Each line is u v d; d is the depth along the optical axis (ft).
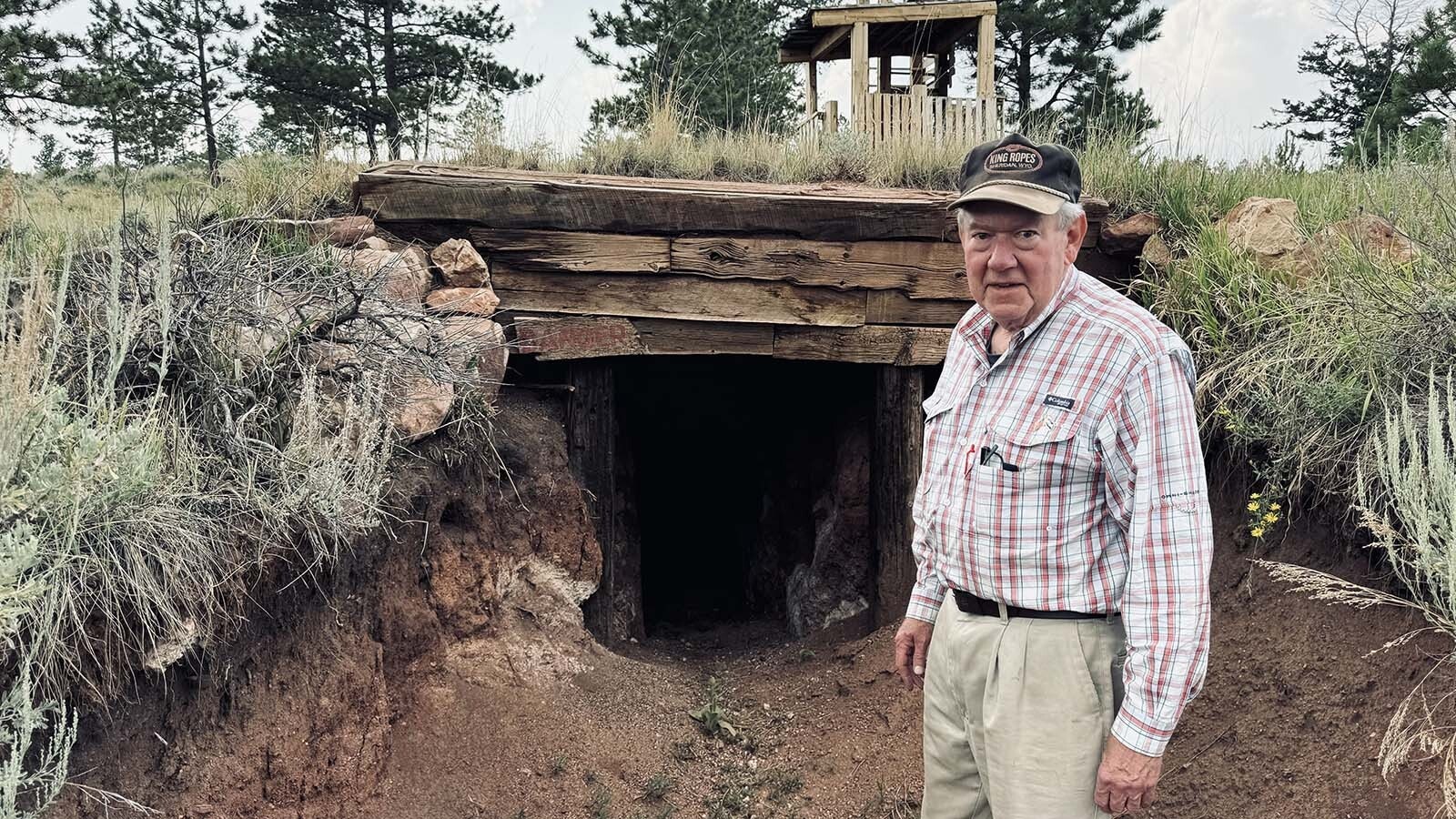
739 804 13.24
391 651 12.39
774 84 61.11
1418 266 12.84
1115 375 6.91
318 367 12.21
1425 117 33.55
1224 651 11.59
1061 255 7.39
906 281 16.96
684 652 18.74
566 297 16.35
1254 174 20.24
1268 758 10.35
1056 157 7.23
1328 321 12.91
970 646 7.70
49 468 8.28
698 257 16.55
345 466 10.94
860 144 21.03
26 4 50.47
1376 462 10.48
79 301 11.14
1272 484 12.13
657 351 16.62
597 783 12.92
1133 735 6.84
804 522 20.97
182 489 9.78
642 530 26.45
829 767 13.78
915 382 17.13
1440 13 32.58
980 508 7.45
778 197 16.48
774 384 23.08
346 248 15.56
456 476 14.01
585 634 15.40
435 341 13.25
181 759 9.66
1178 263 16.22
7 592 7.45
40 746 8.49
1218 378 13.66
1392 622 10.07
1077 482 7.14
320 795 10.77
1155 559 6.76
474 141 19.85
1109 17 62.85
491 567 14.28
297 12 69.56
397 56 70.03
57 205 16.56
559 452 15.97
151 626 9.08
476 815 11.91
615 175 19.35
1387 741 8.87
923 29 37.11
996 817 7.55
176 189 17.24
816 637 18.11
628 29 63.62
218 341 11.41
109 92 50.01
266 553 10.36
